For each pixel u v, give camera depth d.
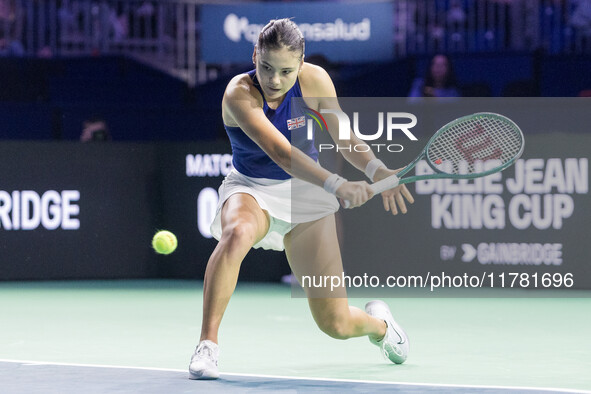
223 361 5.55
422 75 13.00
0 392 4.33
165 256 12.17
